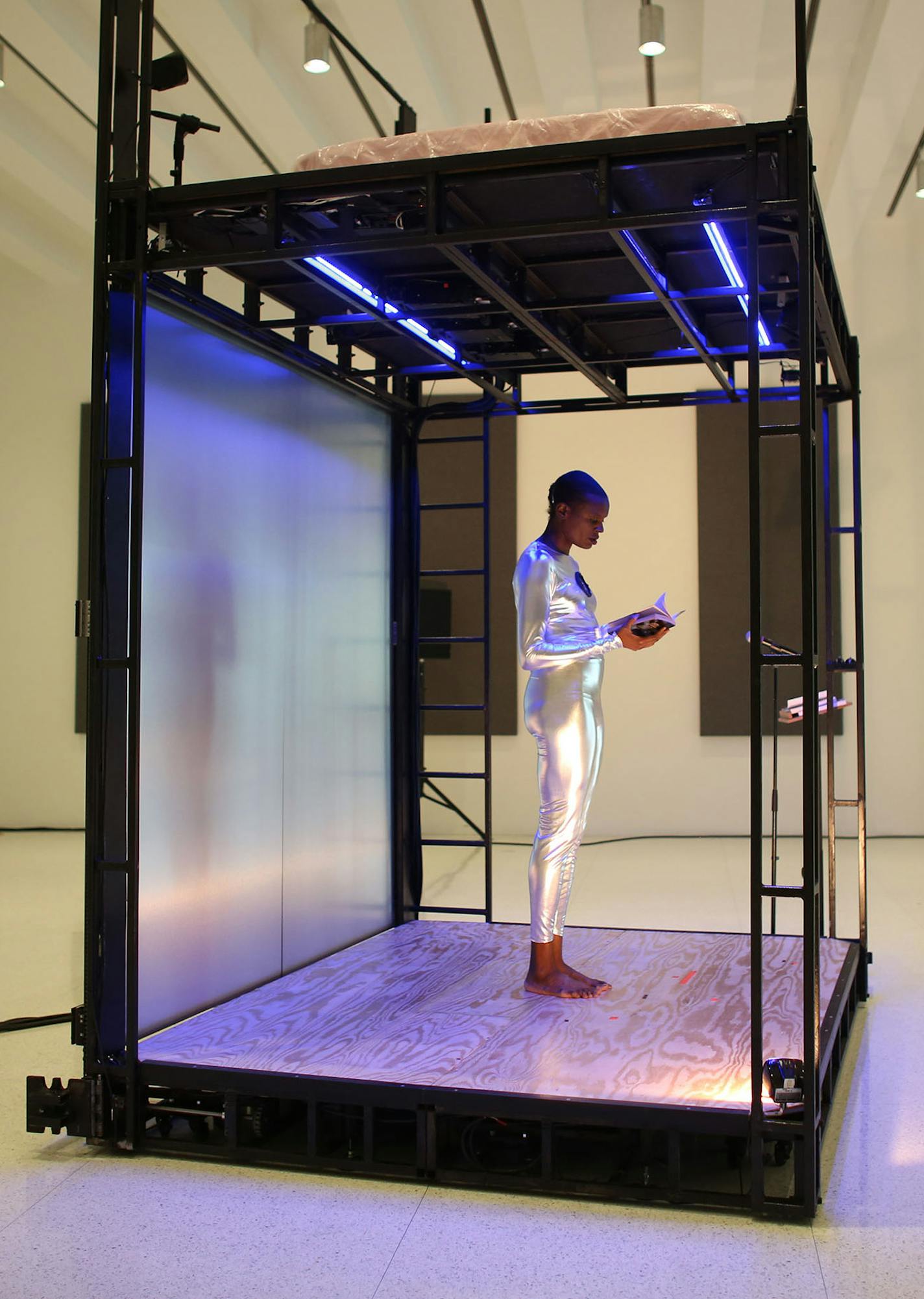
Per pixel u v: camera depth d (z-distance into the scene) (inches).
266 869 154.3
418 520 200.7
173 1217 101.1
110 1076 117.0
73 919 233.6
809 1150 100.3
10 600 372.2
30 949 208.1
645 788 341.7
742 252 134.2
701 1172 111.2
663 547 340.8
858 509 181.3
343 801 177.9
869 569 333.1
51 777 370.0
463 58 247.9
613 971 158.1
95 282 119.0
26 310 370.6
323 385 172.1
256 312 148.3
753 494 102.0
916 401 331.6
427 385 350.3
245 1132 118.3
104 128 118.8
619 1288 88.7
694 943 175.9
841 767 335.6
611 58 252.4
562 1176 109.8
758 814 102.1
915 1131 121.0
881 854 304.5
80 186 301.6
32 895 260.7
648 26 210.2
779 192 103.0
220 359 143.4
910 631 331.9
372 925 187.0
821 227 129.5
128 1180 109.1
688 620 340.2
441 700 348.2
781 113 263.7
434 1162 108.5
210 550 141.2
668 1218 101.0
